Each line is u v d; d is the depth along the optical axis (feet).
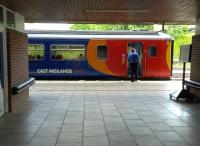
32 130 23.13
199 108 31.89
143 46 60.85
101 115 28.32
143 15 37.47
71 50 60.08
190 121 26.13
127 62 60.75
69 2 28.04
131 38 60.54
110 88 48.01
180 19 41.27
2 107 28.07
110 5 29.86
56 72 60.23
